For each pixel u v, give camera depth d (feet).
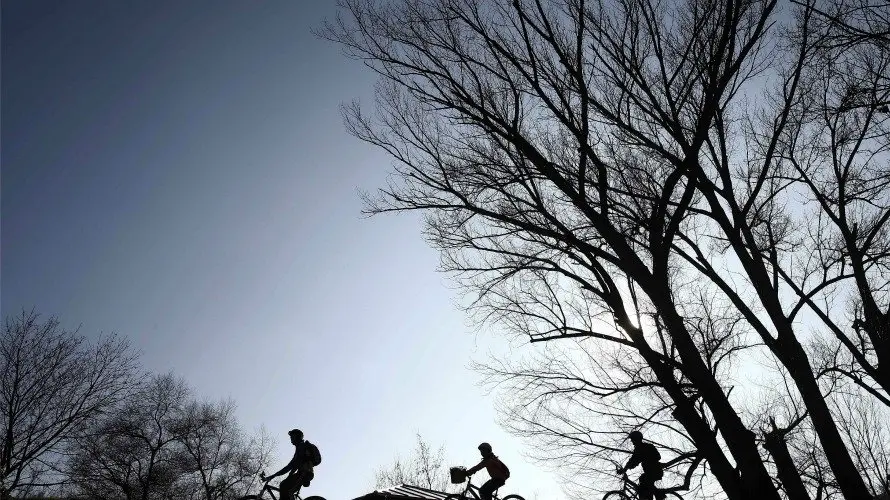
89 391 115.24
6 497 104.58
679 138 53.06
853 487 46.55
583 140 51.44
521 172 54.85
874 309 53.16
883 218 52.54
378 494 51.49
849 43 41.29
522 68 53.31
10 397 109.91
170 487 166.40
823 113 54.85
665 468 50.49
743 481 47.67
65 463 118.73
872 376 53.98
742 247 54.60
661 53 54.85
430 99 56.29
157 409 165.48
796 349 50.47
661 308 51.65
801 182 61.16
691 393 54.60
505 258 59.62
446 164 57.00
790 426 51.88
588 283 56.34
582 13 50.47
